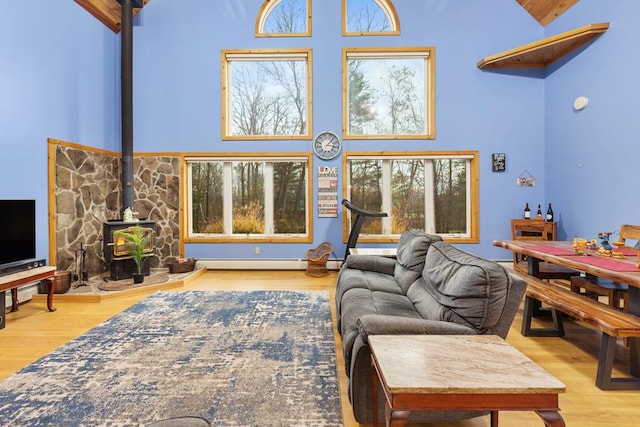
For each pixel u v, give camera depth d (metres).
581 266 2.42
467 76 5.37
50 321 3.27
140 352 2.57
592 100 4.39
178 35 5.45
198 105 5.48
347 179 5.51
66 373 2.27
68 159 4.40
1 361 2.46
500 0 5.30
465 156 5.42
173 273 5.02
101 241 5.04
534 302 3.25
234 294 4.15
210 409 1.88
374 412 1.57
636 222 3.82
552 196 5.19
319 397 2.00
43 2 4.01
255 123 5.65
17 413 1.84
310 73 5.44
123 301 3.91
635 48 3.79
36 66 3.92
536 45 4.71
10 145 3.60
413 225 5.60
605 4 4.14
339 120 5.46
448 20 5.36
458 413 1.67
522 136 5.38
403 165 5.56
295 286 4.56
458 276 1.92
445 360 1.29
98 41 5.03
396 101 5.57
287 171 5.61
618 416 1.87
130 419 1.80
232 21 5.44
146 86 5.47
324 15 5.42
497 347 1.40
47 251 4.07
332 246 5.37
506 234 5.41
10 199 3.55
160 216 5.51
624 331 1.95
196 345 2.70
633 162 3.85
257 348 2.65
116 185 5.43
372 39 5.41
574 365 2.44
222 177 5.64
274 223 5.65
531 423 1.84
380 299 2.51
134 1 5.07
